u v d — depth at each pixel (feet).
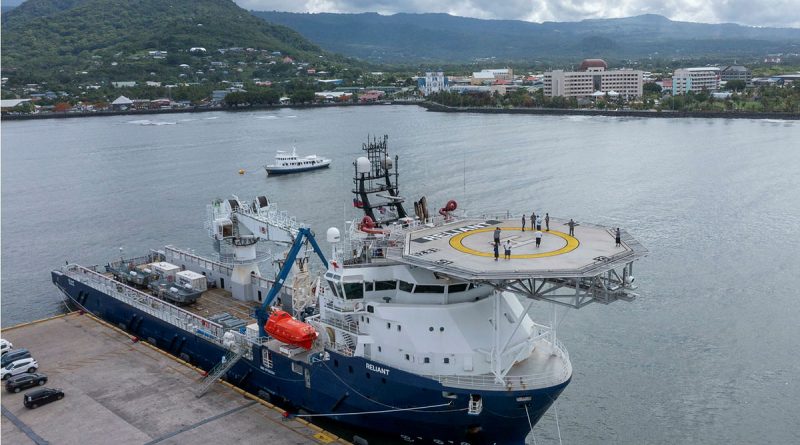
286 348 159.63
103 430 148.46
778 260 273.13
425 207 163.84
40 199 453.99
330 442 143.02
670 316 221.66
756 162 510.58
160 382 171.83
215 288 235.20
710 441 155.84
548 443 156.76
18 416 155.12
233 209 217.77
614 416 166.61
